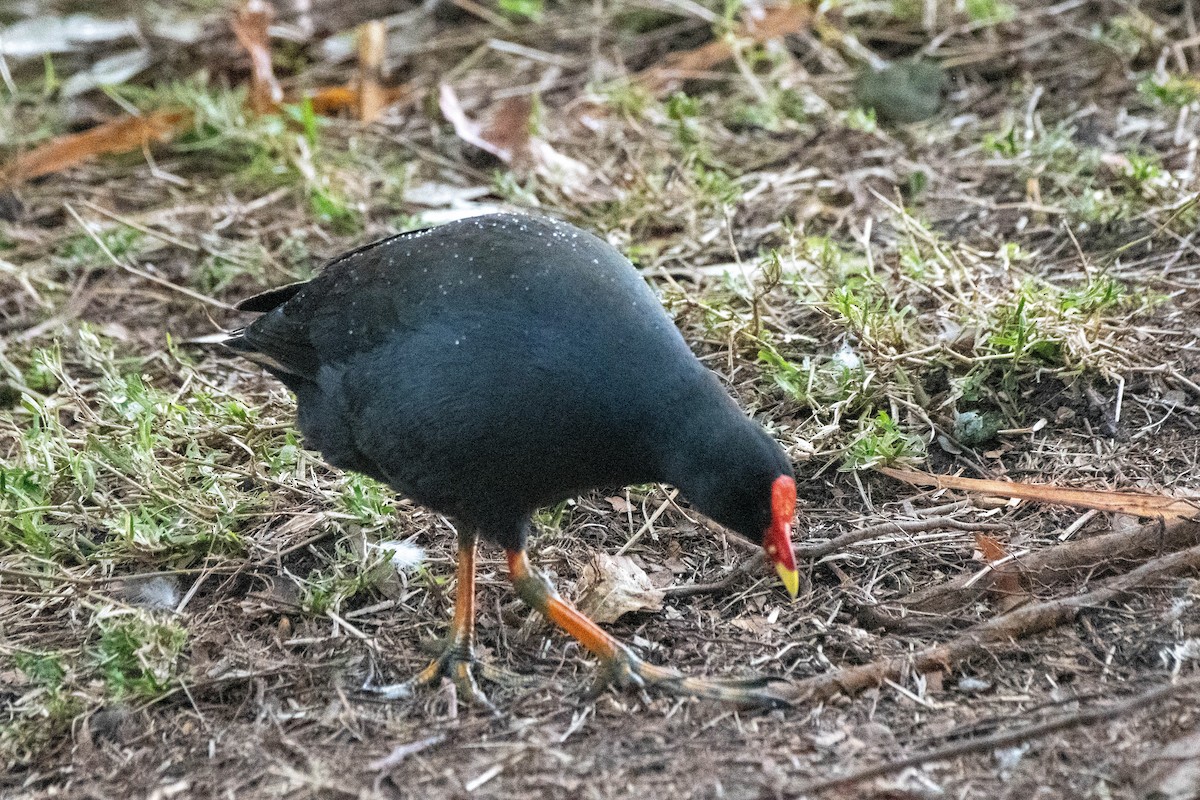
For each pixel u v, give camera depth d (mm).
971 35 15055
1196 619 7453
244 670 7711
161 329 11539
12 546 8867
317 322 7898
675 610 8133
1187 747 6441
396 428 7406
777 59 14734
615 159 13500
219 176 13891
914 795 6359
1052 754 6555
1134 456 9023
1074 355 9672
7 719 7516
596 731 7070
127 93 14812
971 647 7391
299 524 8914
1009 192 12328
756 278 11141
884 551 8430
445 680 7555
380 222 12875
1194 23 14578
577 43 15898
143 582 8547
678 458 7090
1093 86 13867
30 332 11406
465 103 14703
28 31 16016
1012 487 8539
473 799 6551
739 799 6383
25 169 13648
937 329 10289
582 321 7070
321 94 14648
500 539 7484
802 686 7207
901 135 13609
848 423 9602
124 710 7438
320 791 6684
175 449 9773
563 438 7094
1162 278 10633
